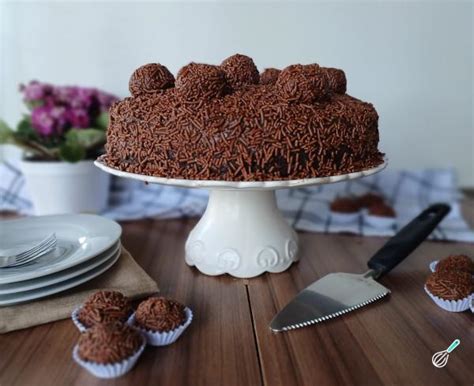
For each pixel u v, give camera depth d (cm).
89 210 58
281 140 33
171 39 66
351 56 67
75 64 66
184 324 29
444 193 69
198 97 33
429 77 68
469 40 67
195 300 36
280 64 67
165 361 28
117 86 67
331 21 66
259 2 65
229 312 34
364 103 38
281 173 33
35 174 55
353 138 35
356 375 27
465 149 71
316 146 33
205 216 42
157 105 34
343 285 37
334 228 53
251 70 37
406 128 70
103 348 25
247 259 40
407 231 42
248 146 32
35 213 58
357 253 46
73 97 58
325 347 29
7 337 30
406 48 67
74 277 34
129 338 26
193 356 28
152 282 36
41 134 56
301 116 33
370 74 68
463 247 48
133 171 35
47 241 38
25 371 27
